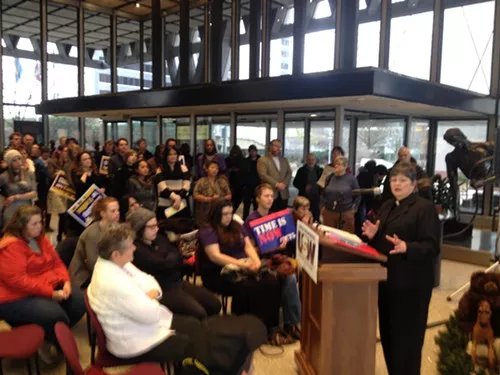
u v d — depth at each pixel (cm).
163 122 1023
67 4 1145
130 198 386
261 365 279
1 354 201
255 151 680
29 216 266
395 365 222
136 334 204
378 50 802
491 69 790
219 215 319
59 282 283
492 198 772
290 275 308
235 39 955
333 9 848
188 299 276
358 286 216
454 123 860
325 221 520
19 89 1138
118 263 210
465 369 251
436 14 788
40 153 690
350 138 733
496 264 345
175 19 1177
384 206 236
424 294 217
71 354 170
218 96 707
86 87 1244
